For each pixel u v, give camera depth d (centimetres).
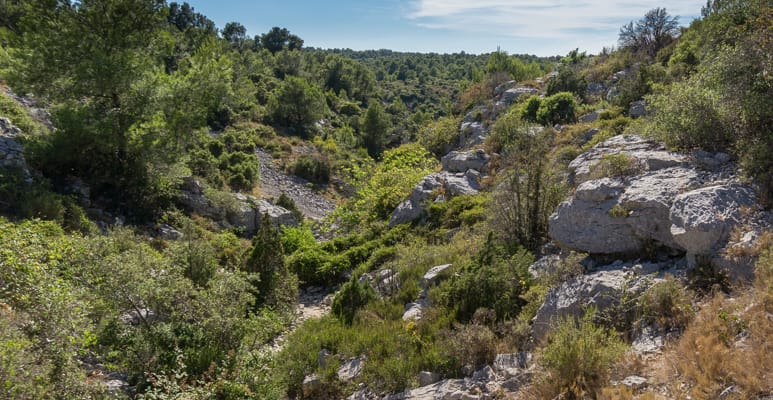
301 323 1062
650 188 759
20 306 657
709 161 786
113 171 1762
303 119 5931
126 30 1831
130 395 664
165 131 1889
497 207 1071
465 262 982
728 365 463
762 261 560
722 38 1460
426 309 852
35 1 1709
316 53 12425
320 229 2264
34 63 1688
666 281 617
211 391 627
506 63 4922
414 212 1566
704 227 625
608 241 760
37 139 1680
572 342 539
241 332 789
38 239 889
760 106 739
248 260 1142
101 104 1823
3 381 466
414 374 679
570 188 1012
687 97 874
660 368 507
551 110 2142
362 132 6681
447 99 11644
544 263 845
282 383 712
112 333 737
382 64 17238
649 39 3095
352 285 997
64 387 557
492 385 588
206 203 2072
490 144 1822
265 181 3891
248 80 6462
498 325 714
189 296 846
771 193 659
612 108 1912
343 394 698
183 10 9225
